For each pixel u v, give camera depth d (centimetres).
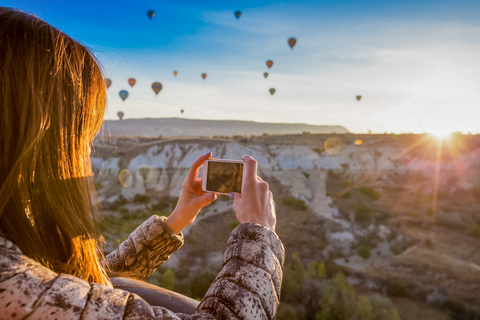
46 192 57
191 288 2631
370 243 4147
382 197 5953
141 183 6116
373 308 2464
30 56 56
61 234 62
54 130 58
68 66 60
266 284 62
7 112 54
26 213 57
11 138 54
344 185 6544
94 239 65
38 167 56
